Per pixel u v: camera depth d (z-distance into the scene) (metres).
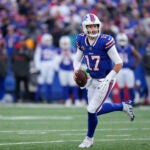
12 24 47.31
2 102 44.19
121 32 42.28
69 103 43.78
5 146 21.80
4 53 43.12
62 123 31.09
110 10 51.59
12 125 29.84
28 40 44.91
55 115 35.53
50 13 49.59
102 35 21.88
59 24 46.81
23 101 44.97
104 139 24.47
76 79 22.23
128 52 41.34
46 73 44.25
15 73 43.69
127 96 42.41
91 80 22.22
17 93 44.50
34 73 44.34
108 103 22.61
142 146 21.97
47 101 44.91
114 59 21.69
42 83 44.38
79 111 38.31
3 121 31.81
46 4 50.81
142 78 45.28
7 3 49.53
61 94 44.88
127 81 42.06
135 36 48.12
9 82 43.75
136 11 53.75
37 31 46.19
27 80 44.22
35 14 47.94
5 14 47.09
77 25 47.72
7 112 36.88
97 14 49.59
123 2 54.09
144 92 45.69
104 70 21.97
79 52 22.42
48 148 21.23
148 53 45.41
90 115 21.64
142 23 51.84
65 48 43.84
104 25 46.16
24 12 48.56
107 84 21.52
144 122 32.25
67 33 46.12
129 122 32.16
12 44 43.94
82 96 44.62
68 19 48.53
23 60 43.66
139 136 25.66
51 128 28.64
